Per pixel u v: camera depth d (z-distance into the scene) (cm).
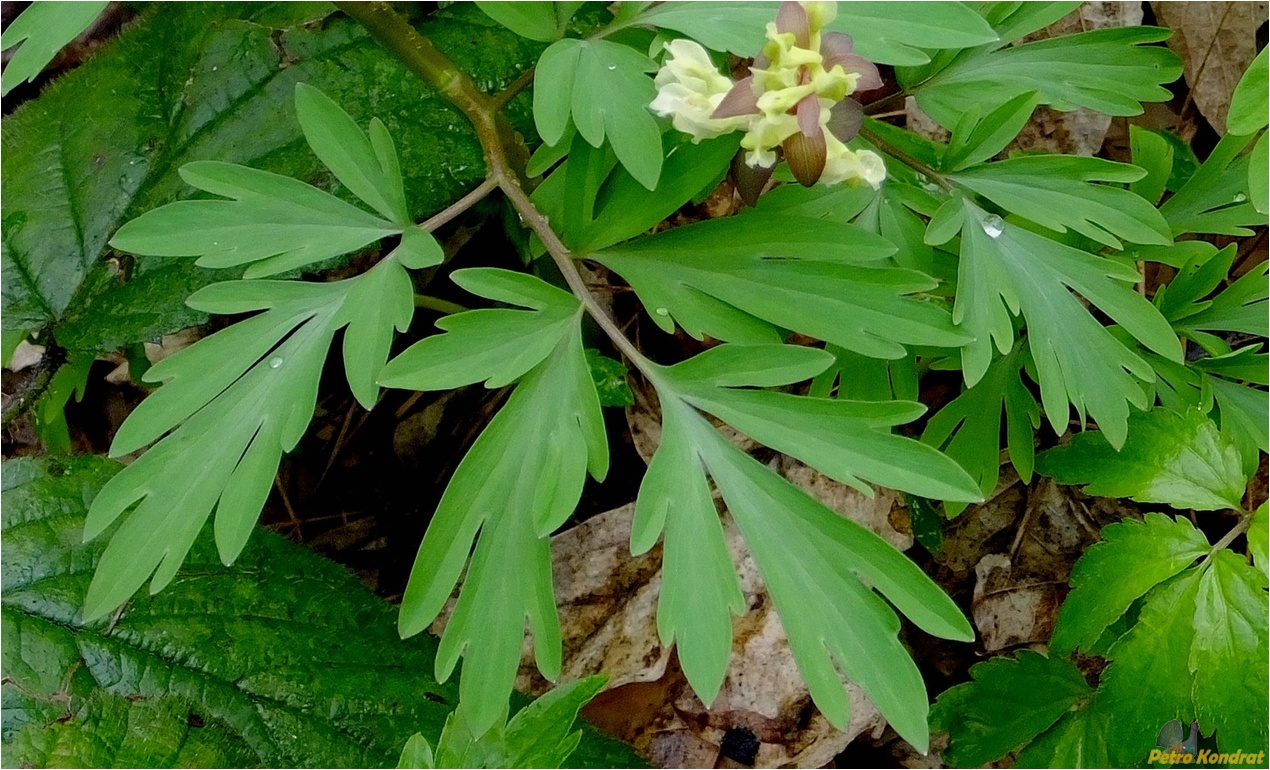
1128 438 20
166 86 23
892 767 24
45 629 20
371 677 21
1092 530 24
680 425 18
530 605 17
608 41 18
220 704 20
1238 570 19
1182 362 19
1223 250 20
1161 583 19
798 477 24
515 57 23
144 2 24
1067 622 20
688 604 17
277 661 20
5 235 22
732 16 18
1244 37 25
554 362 18
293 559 21
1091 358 19
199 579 21
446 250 25
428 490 25
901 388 20
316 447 25
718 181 18
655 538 17
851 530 17
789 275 18
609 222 18
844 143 17
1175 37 26
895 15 18
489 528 17
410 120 23
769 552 17
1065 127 26
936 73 21
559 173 19
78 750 19
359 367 17
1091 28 26
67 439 24
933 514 25
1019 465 21
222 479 17
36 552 20
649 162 17
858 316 17
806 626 17
